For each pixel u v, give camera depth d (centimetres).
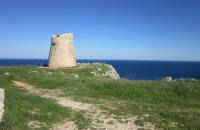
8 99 2008
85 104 2230
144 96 2597
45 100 2241
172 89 2720
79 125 1628
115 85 2925
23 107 1889
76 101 2344
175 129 1572
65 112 1908
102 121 1727
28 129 1499
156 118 1814
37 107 1952
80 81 3312
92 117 1817
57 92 2762
